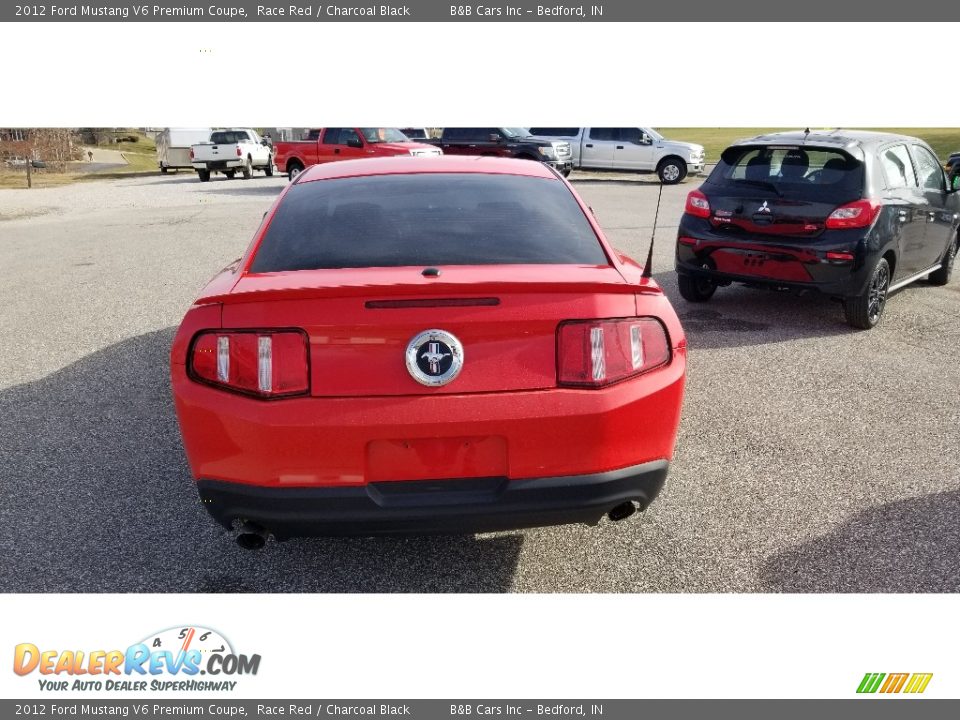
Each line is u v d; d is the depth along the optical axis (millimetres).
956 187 7613
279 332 2432
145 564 3029
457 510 2449
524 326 2451
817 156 6465
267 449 2416
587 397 2475
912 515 3363
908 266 7055
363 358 2422
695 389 4957
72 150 39844
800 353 5758
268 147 29719
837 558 3062
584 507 2523
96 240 11984
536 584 2934
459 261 2777
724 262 6793
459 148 23656
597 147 24469
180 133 32406
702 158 23781
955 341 6086
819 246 6258
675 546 3154
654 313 2635
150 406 4652
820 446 4066
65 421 4422
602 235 3100
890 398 4781
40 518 3346
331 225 3000
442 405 2412
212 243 11406
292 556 3102
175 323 6633
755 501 3492
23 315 6980
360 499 2426
